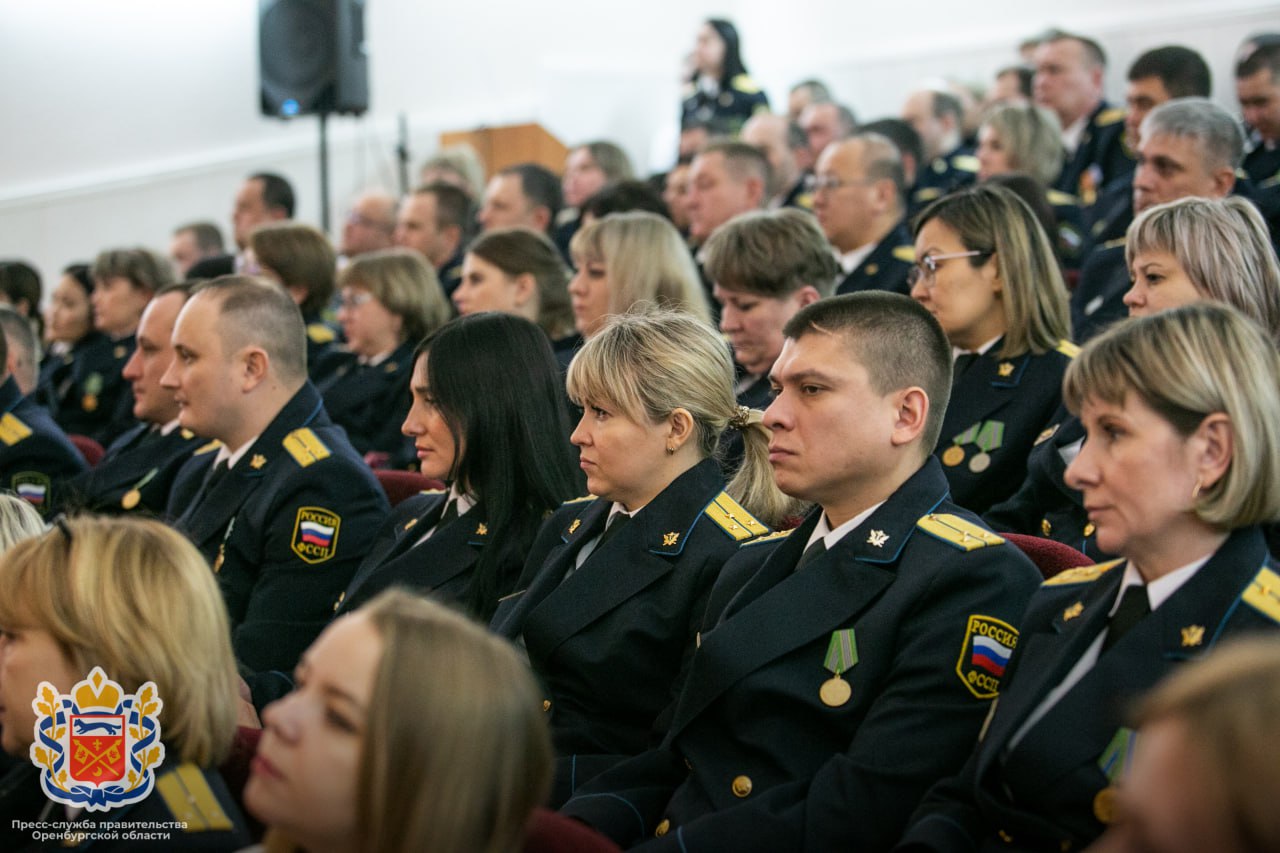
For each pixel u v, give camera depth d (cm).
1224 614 172
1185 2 730
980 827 184
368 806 125
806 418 217
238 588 320
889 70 872
